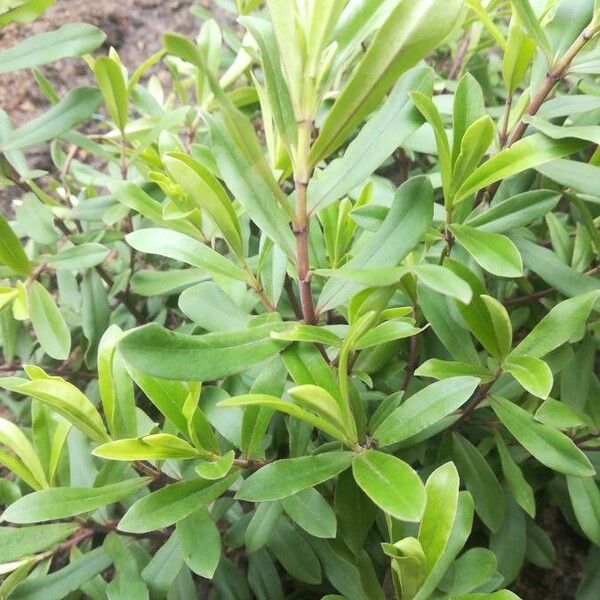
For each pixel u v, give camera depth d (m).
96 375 0.39
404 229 0.21
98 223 0.40
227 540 0.29
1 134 0.34
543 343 0.24
